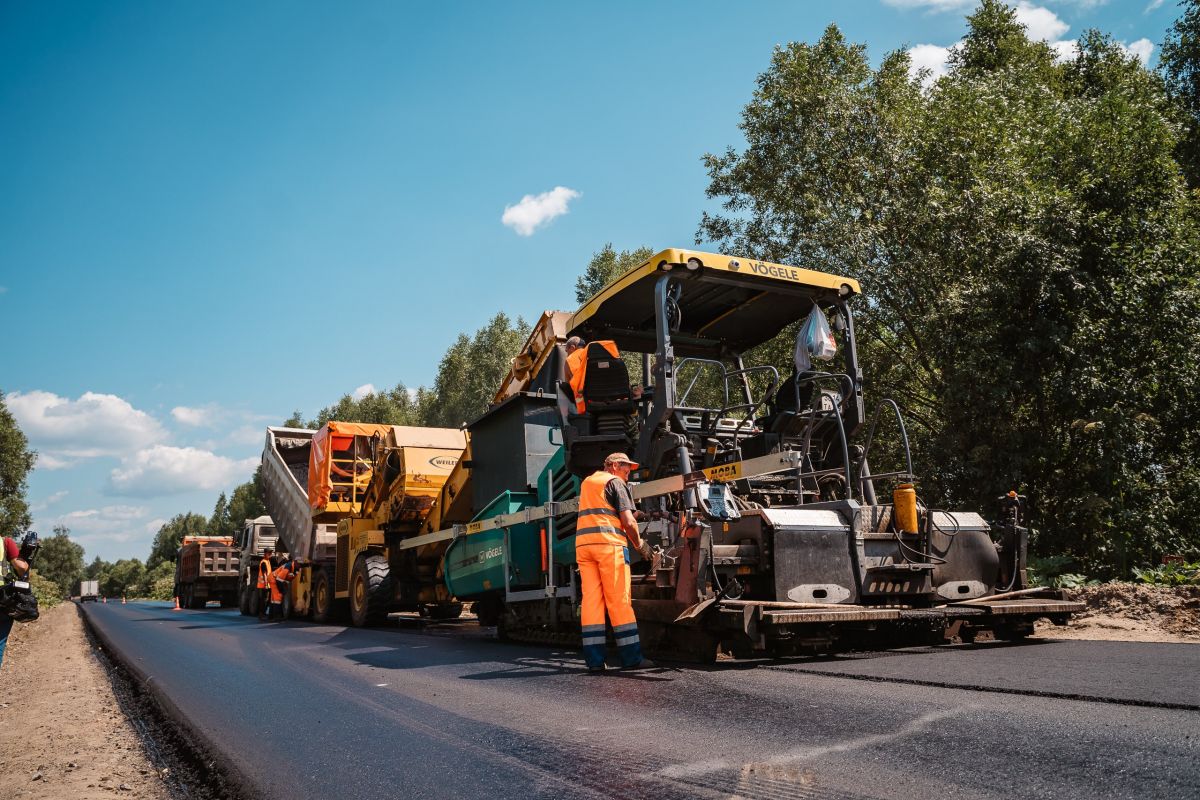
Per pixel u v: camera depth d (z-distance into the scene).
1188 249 14.53
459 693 5.09
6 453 46.62
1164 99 20.30
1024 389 14.19
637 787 2.80
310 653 8.35
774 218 20.58
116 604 40.78
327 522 15.23
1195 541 14.15
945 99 18.39
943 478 14.80
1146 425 13.80
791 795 2.61
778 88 20.23
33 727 5.29
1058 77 25.55
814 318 6.95
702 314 7.66
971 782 2.64
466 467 9.92
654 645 6.24
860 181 18.83
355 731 4.18
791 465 5.41
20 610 4.44
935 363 16.05
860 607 5.66
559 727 3.85
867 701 3.99
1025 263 13.95
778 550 5.64
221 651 9.24
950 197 16.73
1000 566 6.65
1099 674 4.50
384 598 12.13
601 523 5.77
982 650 5.83
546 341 8.88
